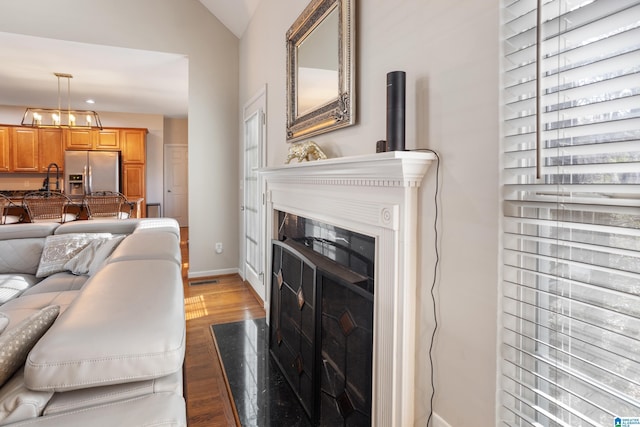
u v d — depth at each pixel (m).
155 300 1.02
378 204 1.36
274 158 3.04
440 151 1.16
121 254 1.67
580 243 0.82
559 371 0.93
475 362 1.05
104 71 4.59
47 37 3.51
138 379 0.82
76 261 2.71
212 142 4.26
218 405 1.89
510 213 0.96
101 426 0.73
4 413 0.75
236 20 3.96
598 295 0.85
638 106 0.73
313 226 2.08
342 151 1.83
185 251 5.79
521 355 0.99
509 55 0.95
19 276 2.68
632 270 0.78
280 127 2.86
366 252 1.50
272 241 2.45
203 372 2.21
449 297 1.13
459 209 1.09
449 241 1.13
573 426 0.90
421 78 1.24
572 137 0.86
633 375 0.78
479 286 1.03
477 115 1.03
